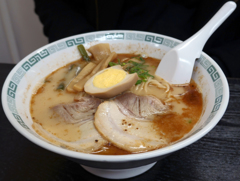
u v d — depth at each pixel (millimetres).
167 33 485
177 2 524
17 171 230
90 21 542
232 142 250
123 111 245
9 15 651
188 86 289
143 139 219
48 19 511
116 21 494
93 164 178
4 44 698
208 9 469
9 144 255
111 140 215
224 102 206
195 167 230
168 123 238
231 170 226
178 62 283
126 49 350
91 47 335
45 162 239
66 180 225
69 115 245
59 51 320
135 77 258
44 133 216
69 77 309
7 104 217
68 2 559
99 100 258
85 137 221
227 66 440
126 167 189
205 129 179
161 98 275
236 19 485
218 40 521
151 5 489
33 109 258
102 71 281
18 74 263
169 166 232
